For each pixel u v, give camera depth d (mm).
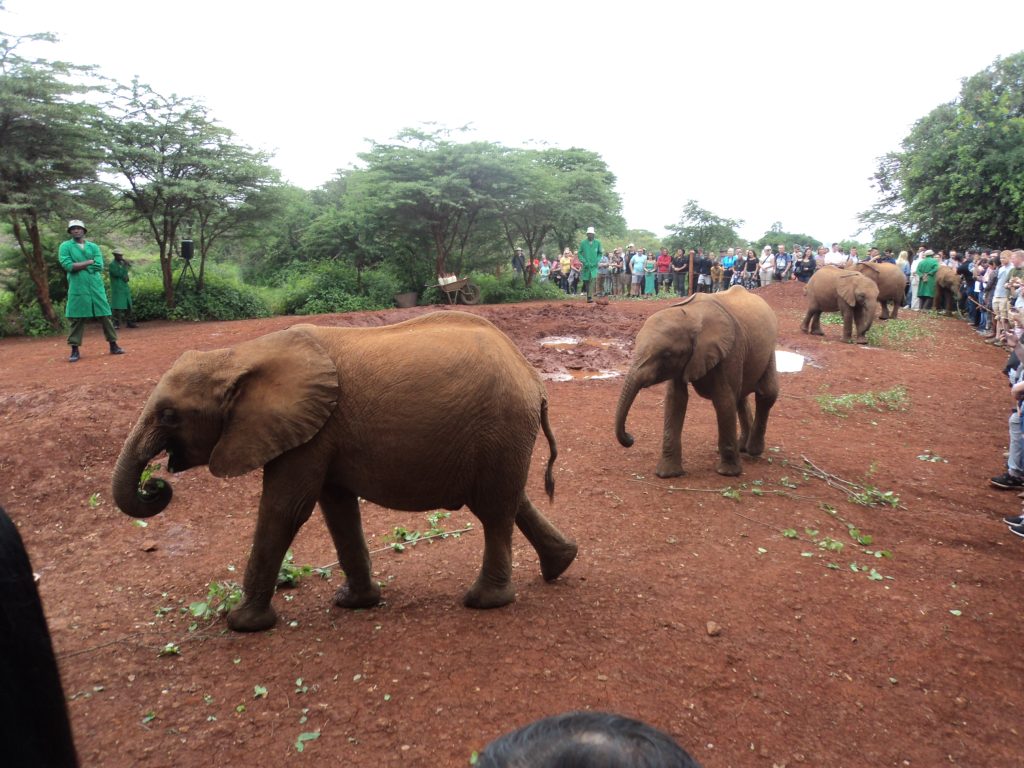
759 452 8500
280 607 4828
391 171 24312
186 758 3293
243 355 4285
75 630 4461
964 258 23750
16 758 1212
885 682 4133
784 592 5152
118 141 19516
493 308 20422
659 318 7348
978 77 27469
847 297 16172
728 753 3465
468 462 4371
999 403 11758
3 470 6895
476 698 3758
